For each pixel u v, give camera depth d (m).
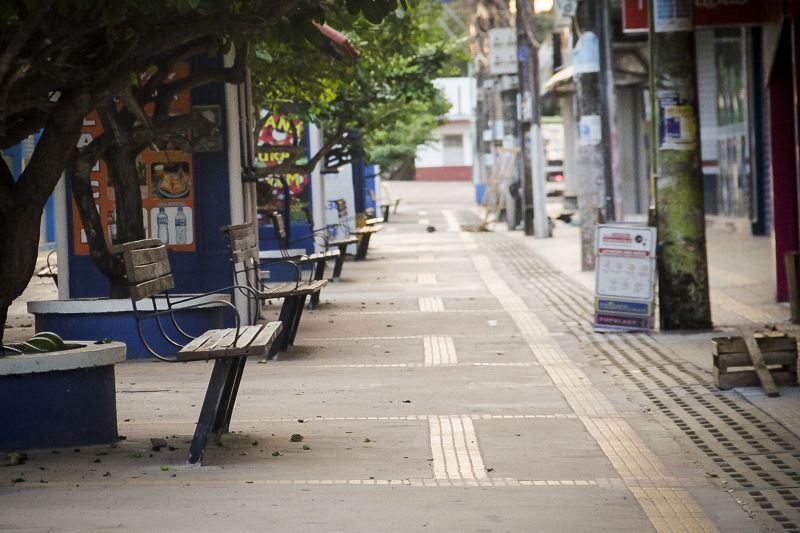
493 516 7.95
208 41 14.47
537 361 15.27
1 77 9.59
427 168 105.00
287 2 10.98
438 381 13.82
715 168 39.06
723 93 37.66
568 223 48.41
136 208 15.80
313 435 10.77
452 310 20.92
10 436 9.98
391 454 9.95
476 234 44.50
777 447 10.15
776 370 12.77
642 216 46.84
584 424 11.26
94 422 10.30
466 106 104.69
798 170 19.12
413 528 7.63
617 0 34.16
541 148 39.84
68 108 10.55
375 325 19.02
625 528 7.72
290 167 21.00
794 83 19.03
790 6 18.77
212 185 18.08
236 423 11.42
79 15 10.25
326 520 7.81
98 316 15.39
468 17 68.50
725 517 8.05
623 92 47.66
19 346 10.55
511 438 10.62
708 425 11.09
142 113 14.25
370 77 25.02
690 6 17.30
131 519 7.84
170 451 10.09
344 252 26.84
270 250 26.61
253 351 9.38
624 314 17.55
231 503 8.26
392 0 10.35
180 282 18.09
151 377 14.29
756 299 20.95
